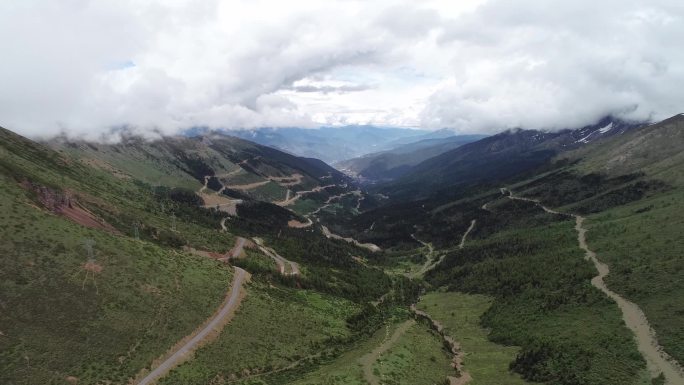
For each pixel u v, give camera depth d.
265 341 140.38
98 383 100.44
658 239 195.62
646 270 165.75
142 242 162.25
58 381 96.62
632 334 130.00
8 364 95.25
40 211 143.00
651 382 108.25
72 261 127.69
